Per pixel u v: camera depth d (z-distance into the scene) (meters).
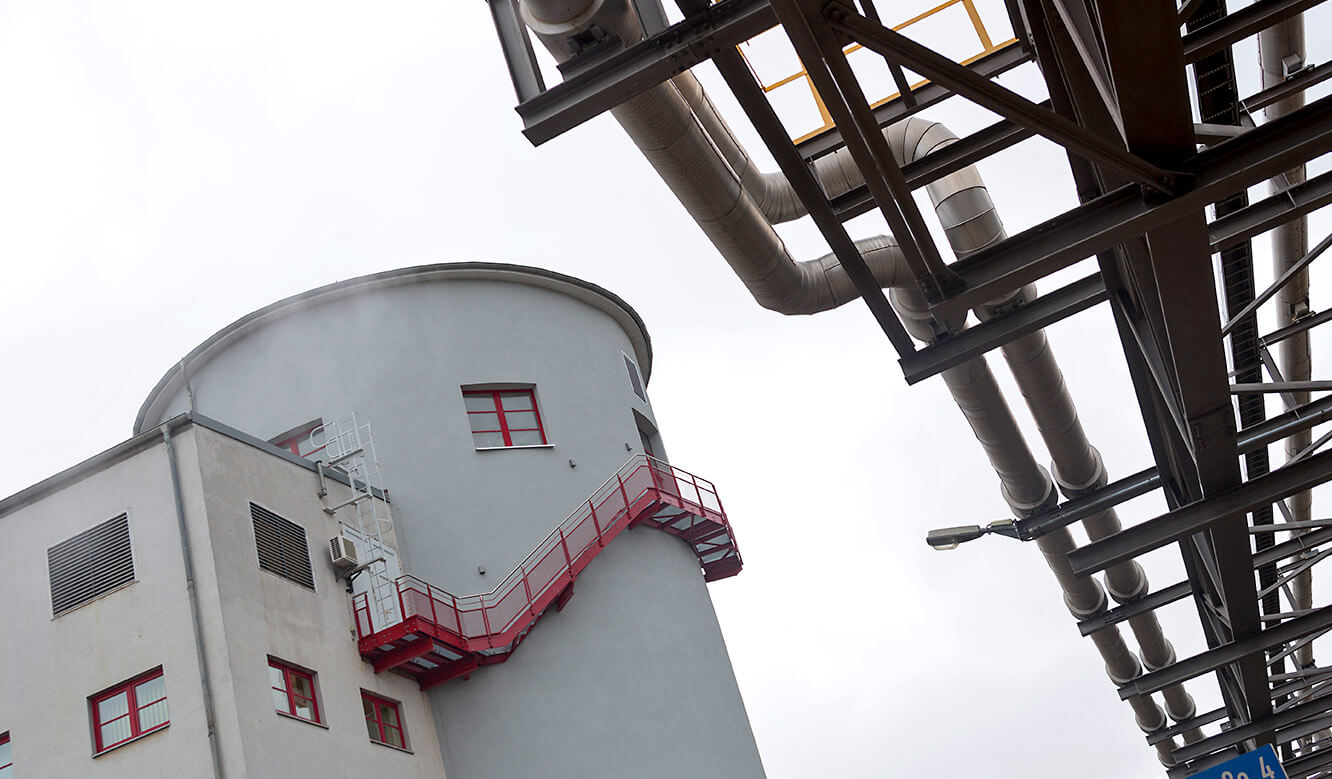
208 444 23.05
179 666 21.22
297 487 24.89
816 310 18.52
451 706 25.81
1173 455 17.62
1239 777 15.49
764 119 10.80
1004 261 10.91
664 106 13.27
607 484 29.14
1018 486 24.42
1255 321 17.28
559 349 30.75
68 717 21.78
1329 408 15.74
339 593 24.50
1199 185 9.88
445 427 28.44
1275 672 31.58
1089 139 9.73
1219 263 16.73
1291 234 19.06
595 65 10.80
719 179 14.66
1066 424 22.58
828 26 9.26
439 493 27.69
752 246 15.91
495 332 30.06
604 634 27.44
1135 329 15.55
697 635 29.23
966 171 19.03
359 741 23.02
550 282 31.55
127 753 21.05
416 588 25.77
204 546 21.89
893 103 16.81
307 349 29.31
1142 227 10.12
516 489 28.17
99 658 21.95
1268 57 17.05
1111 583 28.12
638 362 35.28
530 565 27.33
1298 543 21.80
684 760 26.98
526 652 26.50
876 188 10.50
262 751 20.58
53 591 22.88
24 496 23.78
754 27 10.17
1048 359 20.98
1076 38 9.88
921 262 11.02
